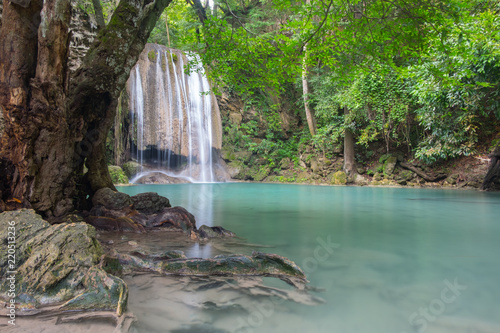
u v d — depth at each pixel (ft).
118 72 14.32
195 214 20.99
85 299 6.26
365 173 61.41
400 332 5.33
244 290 7.34
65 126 12.46
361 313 6.16
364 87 49.16
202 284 7.69
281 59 19.24
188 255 10.37
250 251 11.03
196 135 69.72
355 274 8.61
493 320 5.86
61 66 12.07
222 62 21.04
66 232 7.88
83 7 20.10
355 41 17.85
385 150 62.23
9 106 10.93
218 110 74.13
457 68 31.68
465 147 42.09
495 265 9.53
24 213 8.70
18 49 10.97
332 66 20.27
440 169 54.03
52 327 5.48
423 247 11.92
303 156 72.54
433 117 42.39
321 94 63.05
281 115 78.28
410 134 58.18
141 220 15.33
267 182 70.03
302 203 28.60
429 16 15.29
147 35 15.37
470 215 21.18
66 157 12.67
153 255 9.60
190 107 68.90
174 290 7.28
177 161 69.26
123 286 6.56
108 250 9.86
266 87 23.68
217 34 19.85
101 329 5.43
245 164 75.82
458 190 45.50
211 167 72.02
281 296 7.01
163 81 64.85
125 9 14.07
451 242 12.84
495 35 28.25
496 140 45.52
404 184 55.47
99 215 15.17
